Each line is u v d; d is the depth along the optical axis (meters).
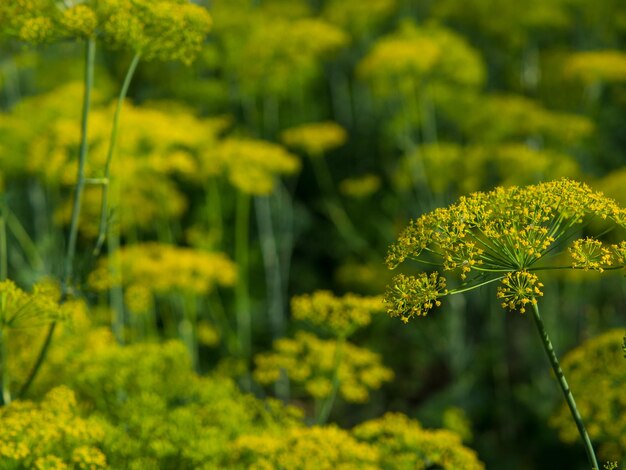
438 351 8.55
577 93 9.80
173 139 6.20
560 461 7.17
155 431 3.52
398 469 3.60
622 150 10.14
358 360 4.52
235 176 7.15
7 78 8.71
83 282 3.78
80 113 6.76
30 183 8.28
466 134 9.05
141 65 9.38
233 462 3.42
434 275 2.58
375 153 10.55
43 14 3.63
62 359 4.36
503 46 10.52
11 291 3.27
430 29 8.45
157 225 8.27
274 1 11.19
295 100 10.40
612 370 3.67
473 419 7.87
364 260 9.64
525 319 9.12
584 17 10.26
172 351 4.14
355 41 10.95
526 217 2.53
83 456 3.06
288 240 8.99
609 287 8.70
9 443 2.96
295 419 4.36
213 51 8.57
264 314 9.10
